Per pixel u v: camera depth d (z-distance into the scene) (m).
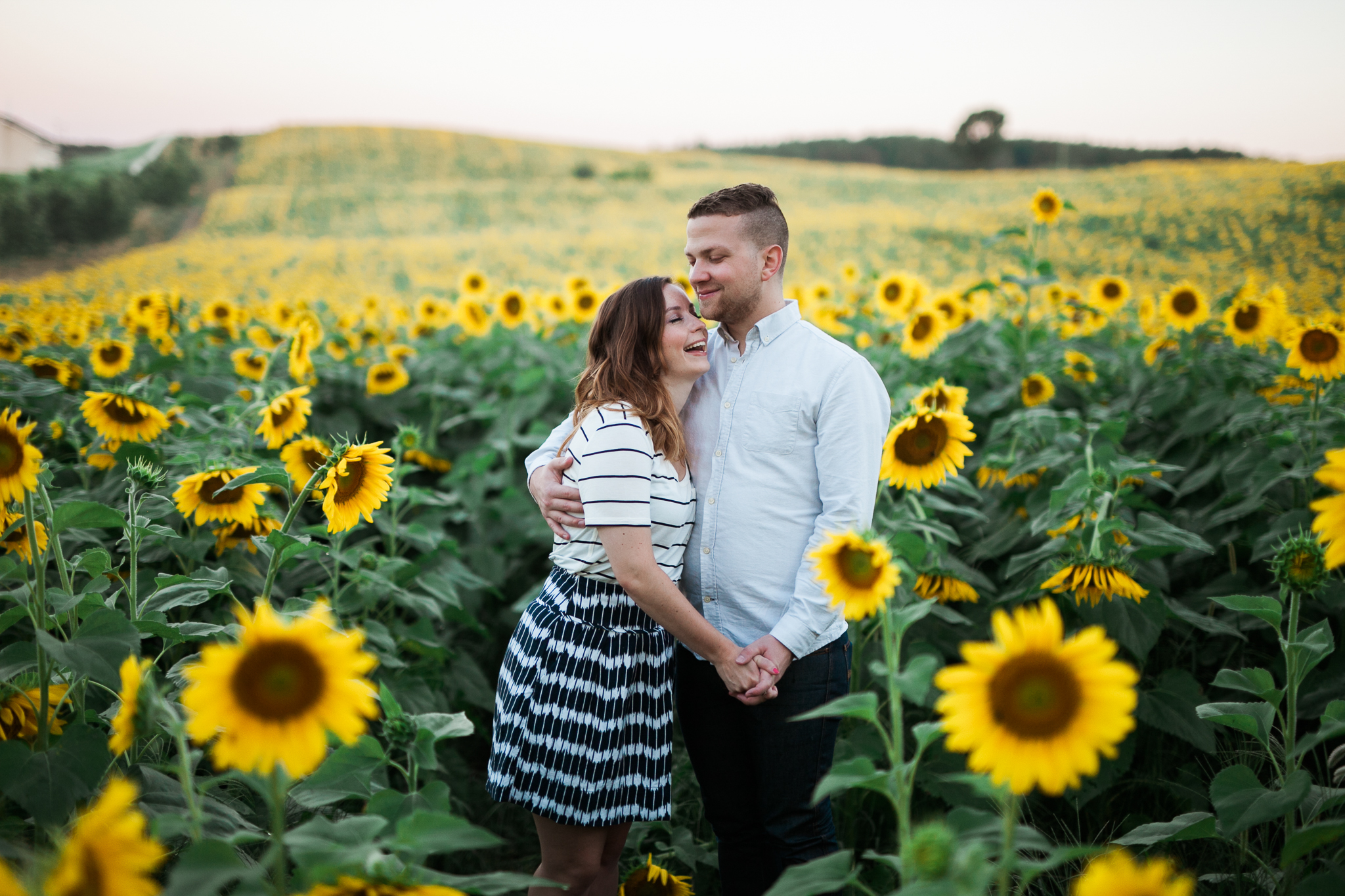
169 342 4.63
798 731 2.07
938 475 2.16
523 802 2.00
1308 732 2.61
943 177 37.12
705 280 2.08
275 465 2.09
